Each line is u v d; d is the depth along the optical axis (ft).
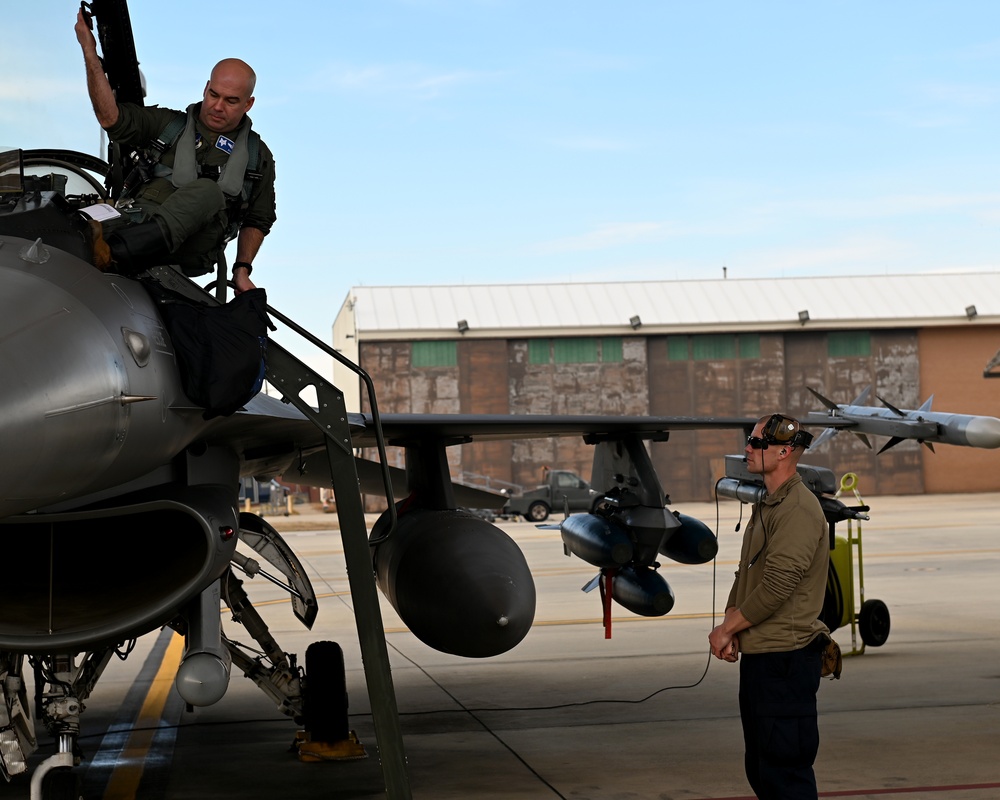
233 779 21.25
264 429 16.72
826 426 31.55
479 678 31.86
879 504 126.31
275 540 20.67
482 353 140.36
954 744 22.47
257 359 13.96
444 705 28.07
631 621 44.06
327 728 22.67
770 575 14.47
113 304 12.55
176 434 13.52
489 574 20.80
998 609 44.65
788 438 15.08
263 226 16.53
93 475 12.02
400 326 139.95
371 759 22.65
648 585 26.40
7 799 20.49
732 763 21.45
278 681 22.61
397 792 14.53
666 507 26.02
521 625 20.49
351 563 15.10
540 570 66.80
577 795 19.35
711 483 141.08
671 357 142.20
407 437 25.46
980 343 144.56
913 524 92.12
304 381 15.34
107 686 32.65
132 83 17.75
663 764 21.50
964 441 28.63
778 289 149.59
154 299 13.70
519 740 23.94
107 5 15.78
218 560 14.32
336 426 15.37
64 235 13.04
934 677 30.19
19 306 11.57
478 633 20.34
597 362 141.49
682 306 144.77
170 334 13.48
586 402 141.28
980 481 145.89
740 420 26.84
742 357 142.61
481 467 139.95
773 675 14.60
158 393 12.76
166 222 13.74
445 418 23.07
